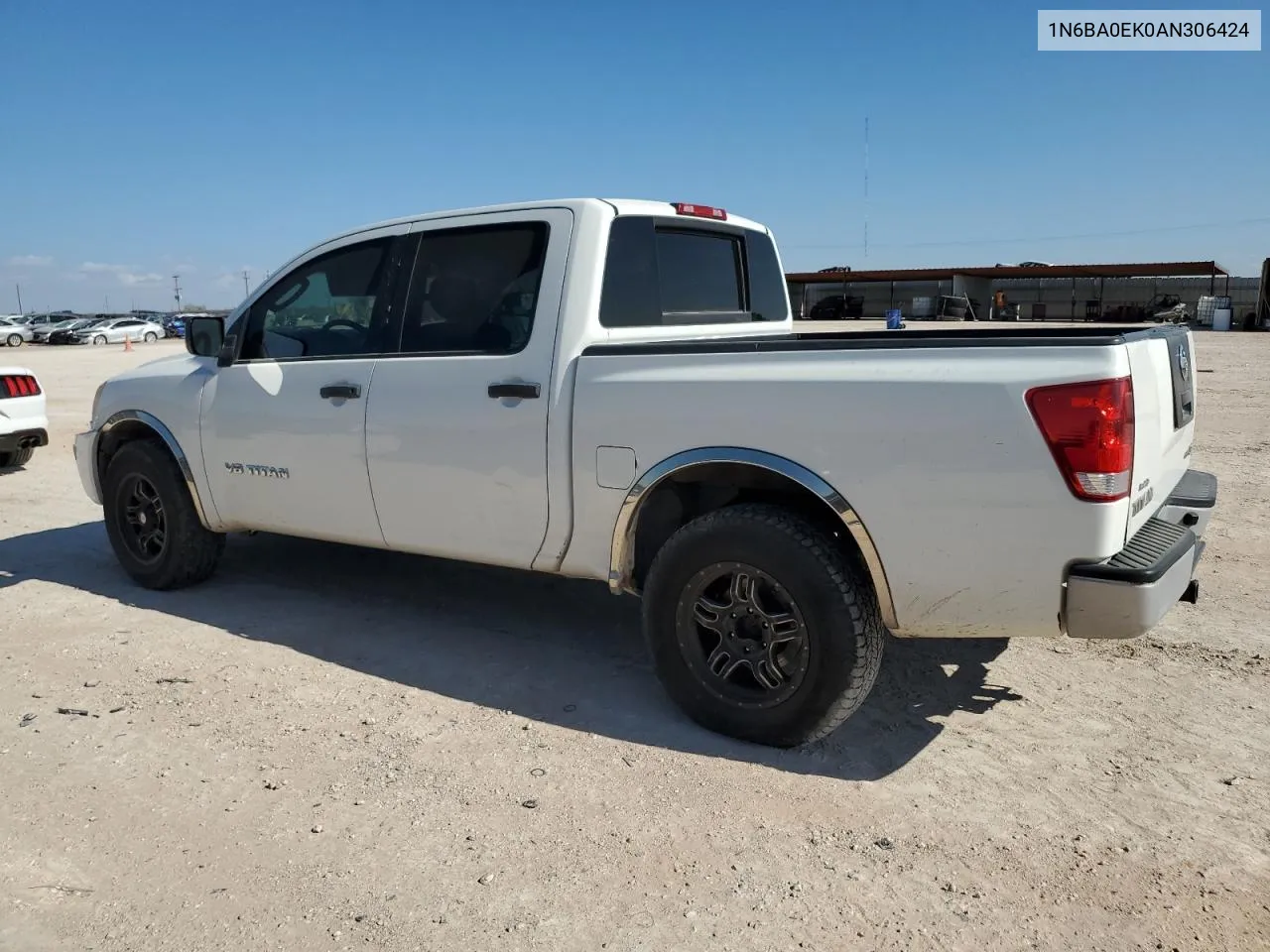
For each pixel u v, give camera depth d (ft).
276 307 16.39
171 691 13.55
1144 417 10.62
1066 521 10.00
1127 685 13.61
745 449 11.48
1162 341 11.76
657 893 8.99
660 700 13.33
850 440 10.87
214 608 17.26
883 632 11.59
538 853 9.63
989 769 11.30
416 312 14.62
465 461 13.75
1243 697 13.14
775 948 8.24
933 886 9.08
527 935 8.41
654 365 12.20
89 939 8.41
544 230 13.55
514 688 13.73
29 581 19.07
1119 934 8.38
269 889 9.09
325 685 13.79
